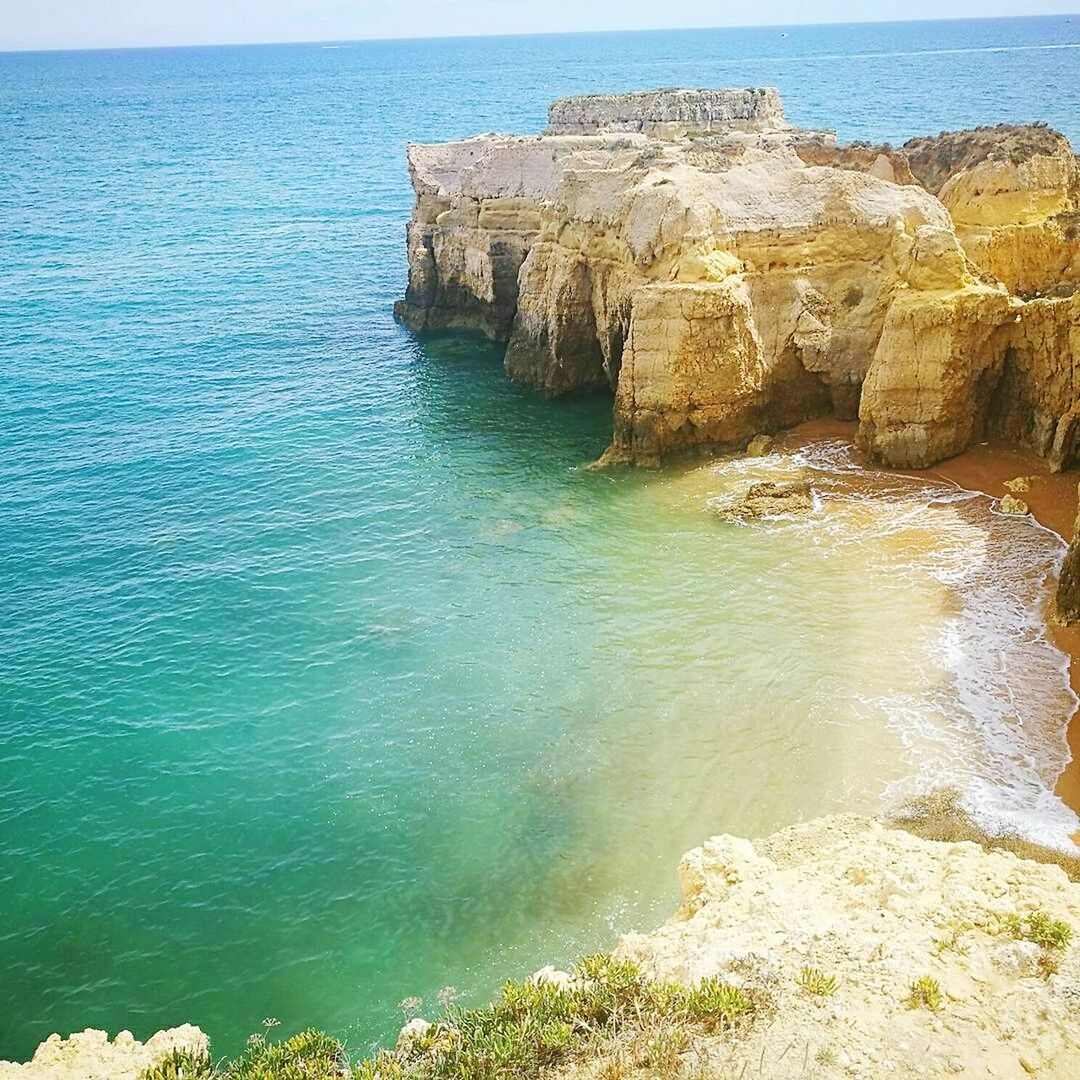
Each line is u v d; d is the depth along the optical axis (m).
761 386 43.88
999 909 16.67
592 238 48.91
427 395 54.94
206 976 21.50
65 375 59.50
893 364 40.00
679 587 34.28
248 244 96.19
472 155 64.06
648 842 24.11
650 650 31.11
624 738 27.55
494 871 23.66
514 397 53.81
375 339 65.69
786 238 44.09
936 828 23.27
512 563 36.78
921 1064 14.07
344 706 29.66
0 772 27.44
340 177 138.62
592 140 56.88
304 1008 20.62
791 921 17.02
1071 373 37.59
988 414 41.56
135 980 21.50
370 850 24.50
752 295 43.97
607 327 48.69
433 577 36.28
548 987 16.91
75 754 28.09
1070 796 24.14
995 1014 14.73
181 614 34.66
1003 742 26.11
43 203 120.06
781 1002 15.30
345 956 21.77
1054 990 14.92
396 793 26.23
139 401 55.31
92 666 31.97
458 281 64.50
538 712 28.81
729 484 41.03
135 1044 17.17
